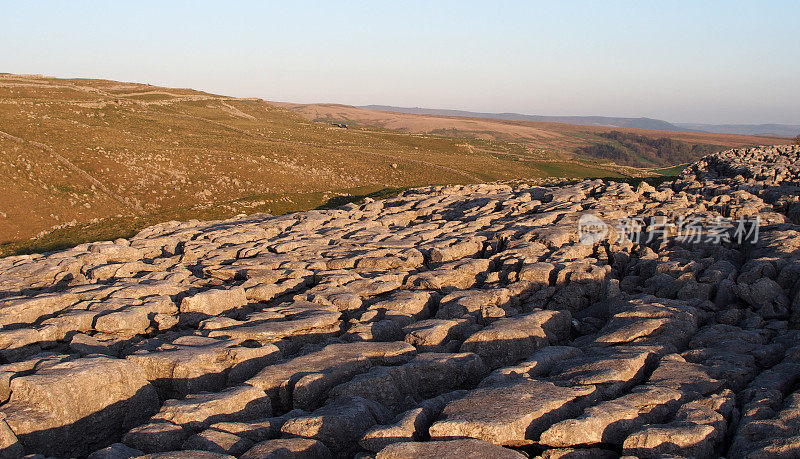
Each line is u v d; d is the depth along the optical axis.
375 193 82.38
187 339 16.44
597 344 15.43
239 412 12.43
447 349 16.16
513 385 11.84
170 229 38.59
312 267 25.83
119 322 18.44
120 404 13.27
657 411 10.85
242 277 25.12
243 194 95.56
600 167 192.38
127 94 195.75
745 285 17.55
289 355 16.84
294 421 11.26
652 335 15.32
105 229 63.31
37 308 20.06
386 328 17.69
